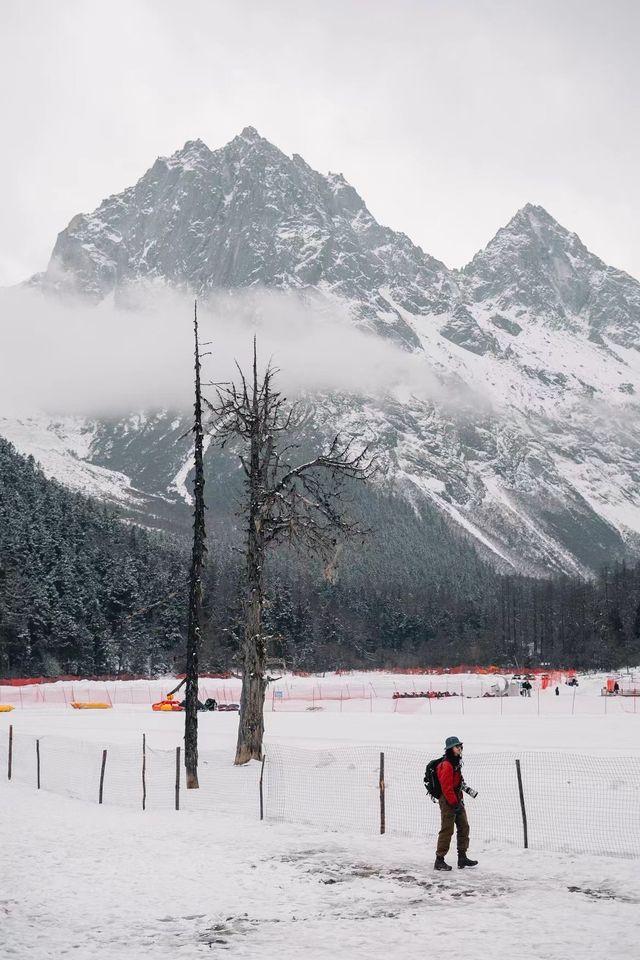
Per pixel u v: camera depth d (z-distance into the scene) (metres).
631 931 12.29
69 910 14.52
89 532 161.62
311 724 52.97
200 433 30.58
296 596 174.00
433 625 199.62
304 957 11.73
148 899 15.10
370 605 198.88
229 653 136.38
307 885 15.72
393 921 13.34
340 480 35.28
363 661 172.88
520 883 15.41
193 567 29.64
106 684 102.62
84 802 26.55
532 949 11.63
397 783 26.66
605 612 173.75
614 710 66.75
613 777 25.59
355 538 34.75
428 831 20.69
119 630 137.88
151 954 12.10
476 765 29.23
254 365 35.28
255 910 14.27
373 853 18.22
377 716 61.16
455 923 13.07
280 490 35.53
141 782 29.73
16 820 23.16
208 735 45.25
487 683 125.31
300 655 157.38
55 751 36.97
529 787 25.00
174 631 139.25
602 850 18.23
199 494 30.06
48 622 123.81
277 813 23.58
